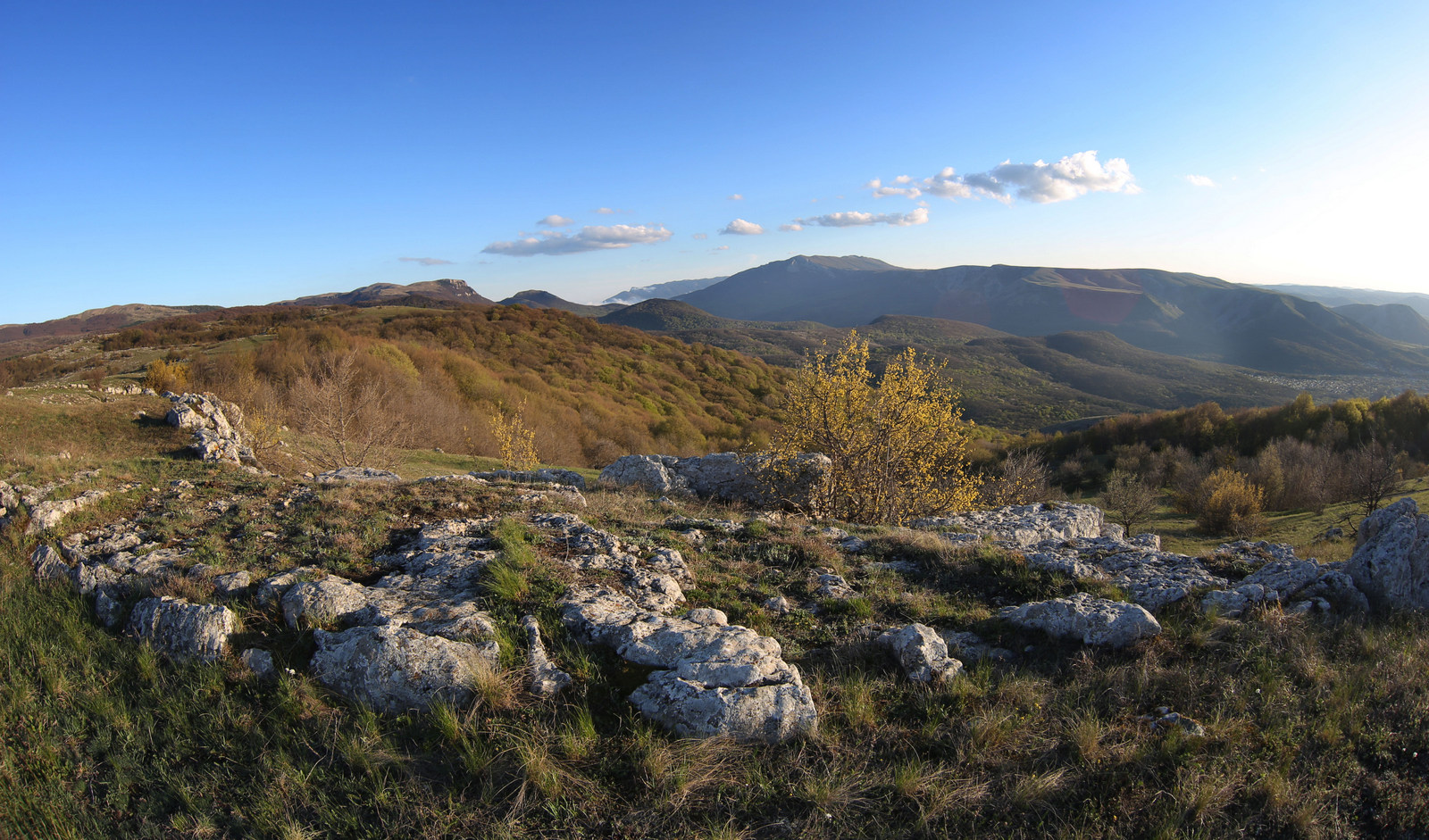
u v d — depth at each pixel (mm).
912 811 3863
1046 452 66500
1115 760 4203
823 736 4434
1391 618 6148
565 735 4281
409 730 4508
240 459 15867
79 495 8078
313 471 20766
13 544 6934
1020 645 5922
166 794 4199
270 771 4262
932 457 17422
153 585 6047
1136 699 4906
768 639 5203
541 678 4770
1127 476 40062
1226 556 7820
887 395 16688
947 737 4473
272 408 27688
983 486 20234
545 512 9102
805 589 7203
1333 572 6719
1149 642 5691
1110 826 3668
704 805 3908
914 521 11602
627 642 5090
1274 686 4922
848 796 3947
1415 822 3652
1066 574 7480
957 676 5078
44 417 16016
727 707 4410
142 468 10281
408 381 40344
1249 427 60219
